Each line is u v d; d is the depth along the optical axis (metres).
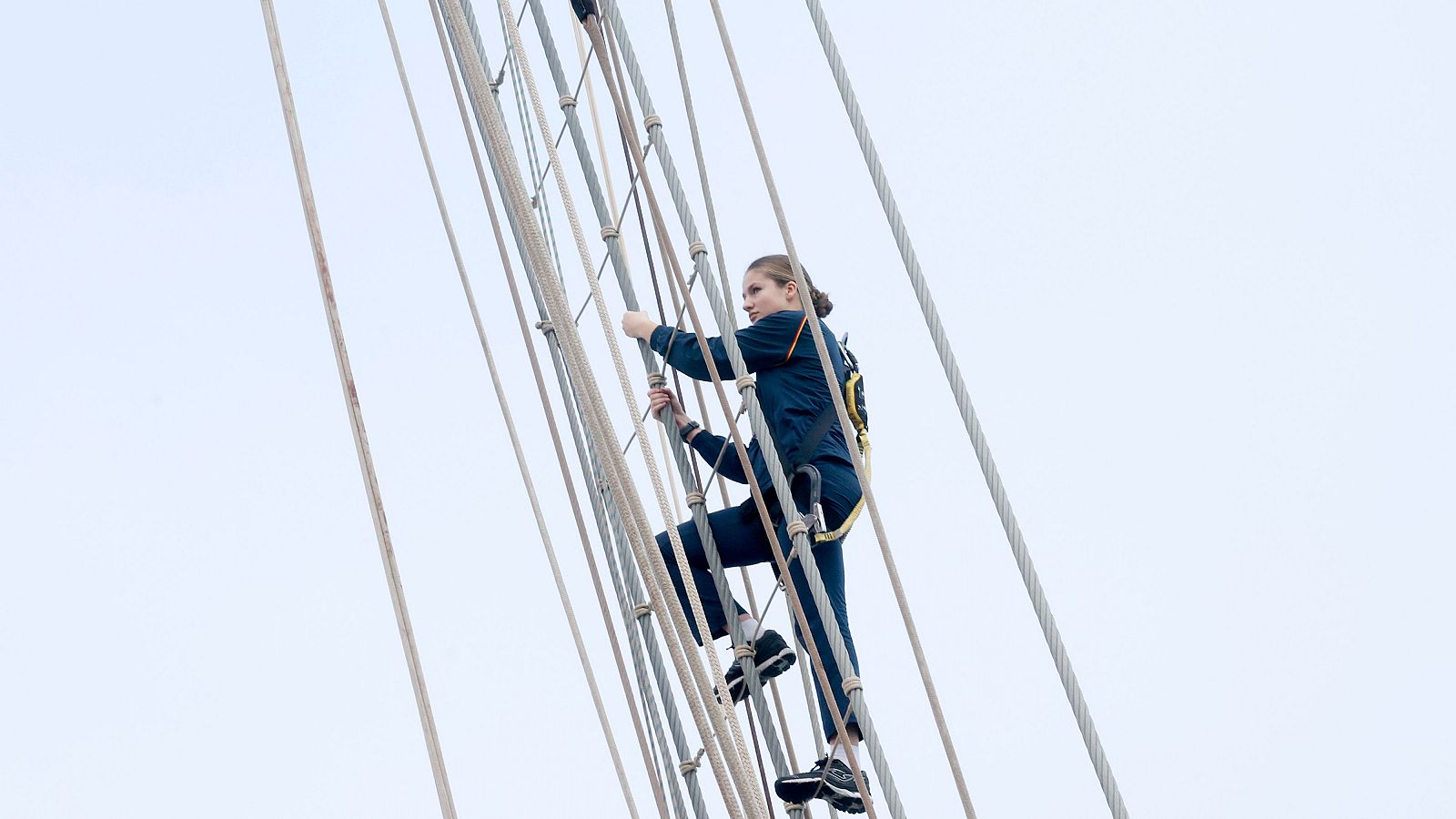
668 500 11.59
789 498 11.13
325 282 9.71
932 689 10.41
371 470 9.38
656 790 12.10
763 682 12.33
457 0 12.18
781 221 10.73
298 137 10.04
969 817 10.23
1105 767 9.83
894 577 10.50
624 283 12.76
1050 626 10.03
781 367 12.34
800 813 12.27
